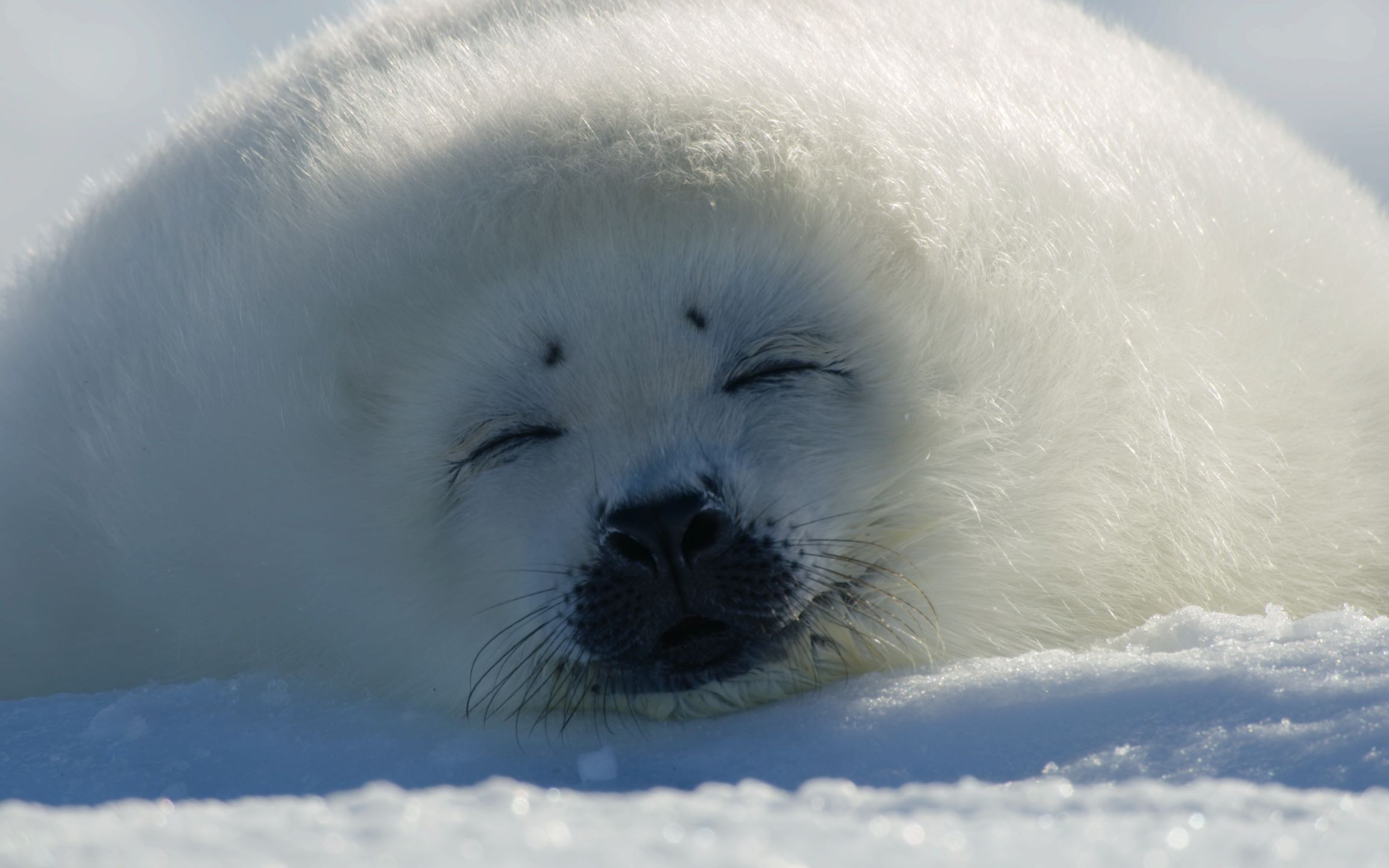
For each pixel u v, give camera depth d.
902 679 10.38
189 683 13.59
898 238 13.52
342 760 10.36
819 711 10.04
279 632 14.00
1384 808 5.23
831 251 13.02
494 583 12.70
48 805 9.30
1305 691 8.28
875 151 13.84
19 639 15.53
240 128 17.41
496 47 15.76
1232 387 14.48
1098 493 13.86
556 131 13.30
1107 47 18.41
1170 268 14.66
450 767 10.20
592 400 12.43
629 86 13.66
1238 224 15.56
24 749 10.51
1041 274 14.02
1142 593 14.13
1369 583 14.73
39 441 16.03
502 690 12.59
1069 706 8.86
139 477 14.49
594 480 12.21
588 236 12.70
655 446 12.18
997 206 14.16
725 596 11.89
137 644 14.95
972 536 13.21
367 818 4.86
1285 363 14.87
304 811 4.98
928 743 8.86
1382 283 16.27
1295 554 14.54
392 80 15.93
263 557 13.73
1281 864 4.49
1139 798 5.44
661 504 11.78
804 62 14.54
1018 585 13.51
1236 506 14.34
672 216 12.74
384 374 13.20
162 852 4.36
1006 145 14.67
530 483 12.51
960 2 18.02
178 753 10.37
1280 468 14.56
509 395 12.62
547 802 5.21
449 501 12.96
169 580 14.34
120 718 11.33
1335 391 15.05
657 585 11.79
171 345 14.83
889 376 12.94
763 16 15.89
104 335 16.23
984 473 13.26
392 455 13.12
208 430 13.97
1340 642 9.36
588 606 12.02
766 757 9.30
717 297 12.62
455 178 13.29
